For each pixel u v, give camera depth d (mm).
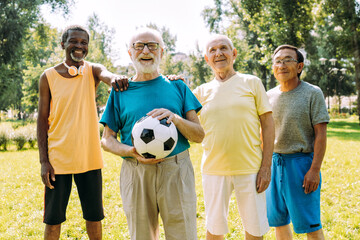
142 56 2293
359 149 10242
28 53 26953
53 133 2703
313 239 2791
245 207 2707
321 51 38250
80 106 2740
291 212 2812
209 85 2973
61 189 2699
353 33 21000
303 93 2803
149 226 2357
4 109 42344
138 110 2291
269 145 2725
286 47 2879
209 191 2863
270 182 2986
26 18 22734
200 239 3678
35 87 31969
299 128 2795
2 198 5668
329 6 20141
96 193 2809
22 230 4125
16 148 14945
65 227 4180
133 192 2352
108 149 2326
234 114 2701
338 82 38094
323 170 7203
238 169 2703
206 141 2873
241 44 26000
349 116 31875
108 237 3801
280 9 19125
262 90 2787
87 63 2924
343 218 4285
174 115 2180
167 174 2293
